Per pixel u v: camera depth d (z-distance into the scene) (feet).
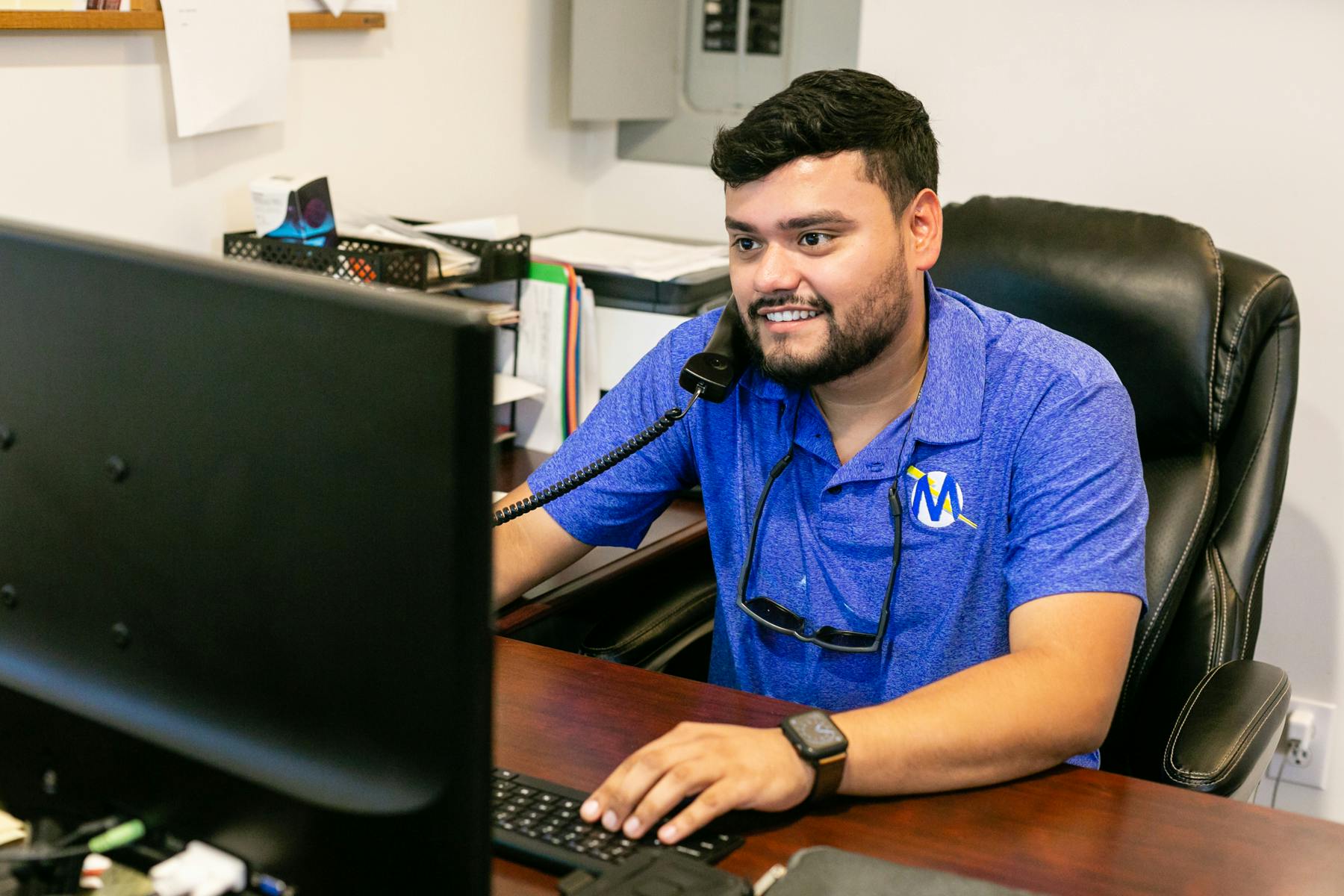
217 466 2.03
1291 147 6.36
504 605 4.55
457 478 1.84
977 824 3.10
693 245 7.43
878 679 4.20
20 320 2.15
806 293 3.74
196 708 2.16
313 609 2.00
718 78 8.18
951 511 4.03
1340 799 7.12
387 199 7.04
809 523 4.23
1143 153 6.63
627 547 4.76
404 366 1.84
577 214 8.68
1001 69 6.79
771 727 3.54
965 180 7.04
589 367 6.65
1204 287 4.76
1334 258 6.42
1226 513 4.82
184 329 2.00
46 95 5.15
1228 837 3.07
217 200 6.02
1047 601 3.73
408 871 2.04
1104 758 4.74
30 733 2.37
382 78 6.85
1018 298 5.02
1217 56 6.37
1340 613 6.83
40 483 2.22
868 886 2.60
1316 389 6.59
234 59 5.83
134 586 2.17
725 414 4.41
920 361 4.16
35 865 2.41
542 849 2.83
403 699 1.97
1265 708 4.14
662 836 2.87
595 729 3.51
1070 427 3.92
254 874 2.19
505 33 7.68
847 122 3.62
